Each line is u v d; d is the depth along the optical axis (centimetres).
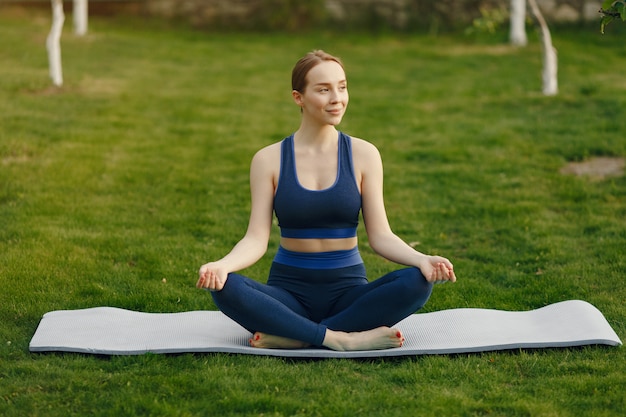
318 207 389
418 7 1551
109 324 418
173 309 461
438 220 647
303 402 340
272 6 1562
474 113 966
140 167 746
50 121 863
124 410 332
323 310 399
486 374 368
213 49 1359
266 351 384
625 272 517
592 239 584
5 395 347
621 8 399
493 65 1250
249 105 1006
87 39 1354
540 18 1012
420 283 375
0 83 1001
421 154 814
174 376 361
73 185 686
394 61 1298
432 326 418
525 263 550
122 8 1594
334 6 1568
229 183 725
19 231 572
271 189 398
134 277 508
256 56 1320
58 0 1015
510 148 817
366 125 929
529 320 425
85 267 518
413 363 379
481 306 472
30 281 490
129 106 959
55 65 1020
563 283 501
